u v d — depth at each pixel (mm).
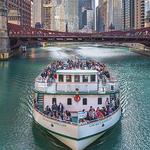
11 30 159125
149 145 35156
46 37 161125
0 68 101375
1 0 151875
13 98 55562
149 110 47688
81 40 166125
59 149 34125
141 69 98688
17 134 38125
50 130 35406
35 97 43219
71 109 39031
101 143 35688
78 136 32375
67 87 39500
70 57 148250
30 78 78438
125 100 53938
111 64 114562
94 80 39688
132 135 37781
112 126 37562
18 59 136625
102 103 39250
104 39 166000
